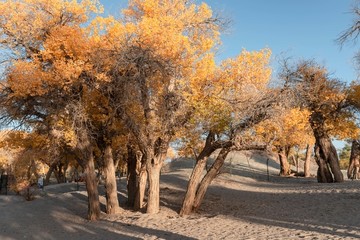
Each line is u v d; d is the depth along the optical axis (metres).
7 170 42.88
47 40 15.11
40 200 27.69
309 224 13.88
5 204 26.98
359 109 31.03
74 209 23.20
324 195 21.97
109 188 19.84
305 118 17.08
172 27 15.47
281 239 11.23
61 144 17.73
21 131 17.47
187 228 14.58
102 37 15.34
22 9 15.81
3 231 17.05
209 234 13.11
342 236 11.14
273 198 23.34
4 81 15.86
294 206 19.20
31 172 41.78
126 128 17.75
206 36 17.33
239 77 15.32
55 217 20.45
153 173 18.41
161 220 16.77
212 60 15.05
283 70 23.88
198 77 15.00
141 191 20.34
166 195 25.23
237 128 15.54
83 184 42.97
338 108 31.34
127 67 15.59
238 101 15.16
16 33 15.71
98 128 18.81
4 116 16.80
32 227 17.73
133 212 19.56
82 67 14.73
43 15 16.12
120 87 16.09
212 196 25.28
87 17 16.33
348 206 17.34
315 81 28.38
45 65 15.84
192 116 15.69
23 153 22.94
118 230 15.25
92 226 16.73
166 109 16.14
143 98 16.45
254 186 34.22
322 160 34.16
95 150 21.59
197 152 19.12
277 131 15.32
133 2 16.84
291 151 50.38
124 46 14.92
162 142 17.62
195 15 16.98
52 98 16.22
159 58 14.94
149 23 14.87
